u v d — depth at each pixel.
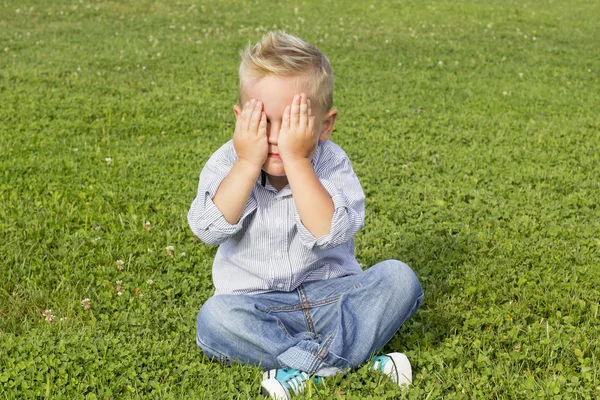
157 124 7.28
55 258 4.34
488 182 5.88
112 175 5.75
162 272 4.21
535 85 9.69
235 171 3.01
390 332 3.17
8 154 6.11
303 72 2.97
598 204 5.38
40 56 10.27
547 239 4.66
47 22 13.26
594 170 6.18
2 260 4.27
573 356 3.31
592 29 14.13
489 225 4.95
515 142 7.04
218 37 12.40
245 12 14.89
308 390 2.92
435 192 5.58
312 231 2.97
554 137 7.22
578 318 3.65
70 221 4.84
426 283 4.10
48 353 3.20
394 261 3.19
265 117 2.98
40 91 8.31
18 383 2.97
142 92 8.72
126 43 11.49
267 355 3.08
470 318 3.66
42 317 3.66
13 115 7.34
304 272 3.23
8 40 11.36
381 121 7.64
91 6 14.89
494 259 4.37
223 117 7.68
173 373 3.11
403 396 2.91
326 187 3.06
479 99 8.86
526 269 4.25
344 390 2.97
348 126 7.47
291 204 3.15
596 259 4.39
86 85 8.80
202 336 3.14
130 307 3.72
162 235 4.64
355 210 3.22
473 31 13.58
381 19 14.55
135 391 2.97
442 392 3.02
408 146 6.80
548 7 16.50
